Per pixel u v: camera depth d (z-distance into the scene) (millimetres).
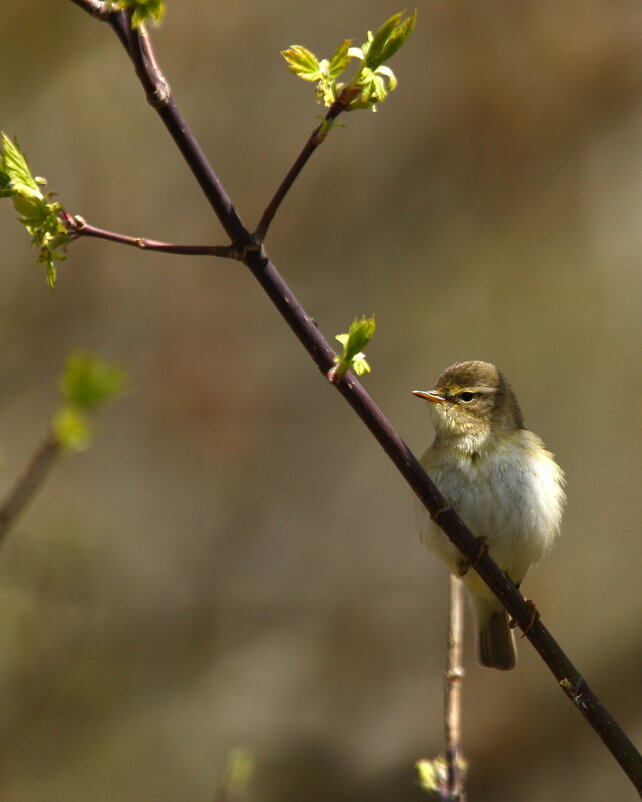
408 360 14562
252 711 13484
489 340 14617
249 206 14570
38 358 13898
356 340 4773
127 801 12641
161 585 13891
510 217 14797
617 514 14234
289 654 13812
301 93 14664
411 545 14273
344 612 13969
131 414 14102
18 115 14250
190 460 14195
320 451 14500
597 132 14672
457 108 14672
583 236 14820
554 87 14562
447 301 14750
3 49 14219
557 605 13977
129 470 14047
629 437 14422
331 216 14758
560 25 14453
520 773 12953
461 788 5887
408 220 14875
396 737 13328
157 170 14562
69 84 14430
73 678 12906
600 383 14562
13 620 12453
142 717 13203
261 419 14328
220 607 13922
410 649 13781
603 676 13492
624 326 14672
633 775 5273
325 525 14328
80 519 13305
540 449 7898
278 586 14109
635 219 14781
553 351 14633
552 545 7805
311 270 14719
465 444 7641
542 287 14750
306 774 13117
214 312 14344
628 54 14430
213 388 14188
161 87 4449
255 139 14633
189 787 12844
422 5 14586
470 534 5359
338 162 14781
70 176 14328
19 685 12430
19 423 13711
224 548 14180
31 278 14164
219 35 14516
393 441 5188
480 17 14555
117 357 14000
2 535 5527
